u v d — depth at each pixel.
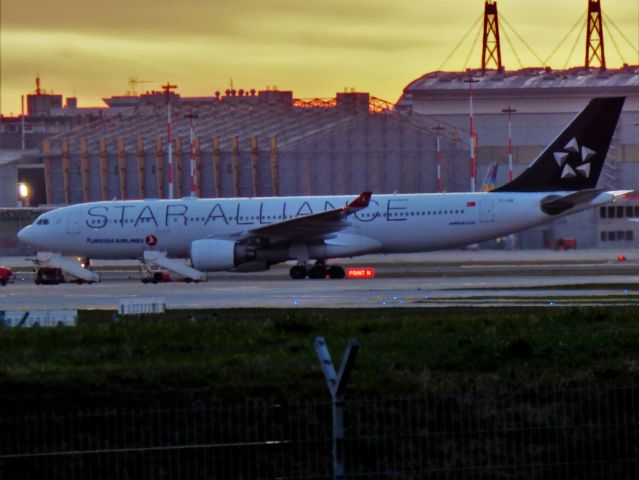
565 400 77.75
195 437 72.75
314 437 72.88
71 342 98.62
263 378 81.06
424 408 75.75
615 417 74.88
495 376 82.31
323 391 78.25
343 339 97.62
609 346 92.06
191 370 82.56
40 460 69.88
